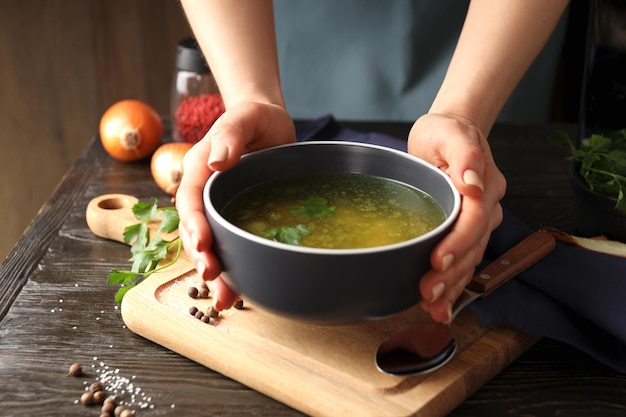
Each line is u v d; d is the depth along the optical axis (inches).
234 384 29.1
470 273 28.8
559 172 43.6
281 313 27.5
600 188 34.4
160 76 71.6
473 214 27.5
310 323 27.7
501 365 29.7
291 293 26.6
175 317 30.6
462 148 29.0
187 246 28.8
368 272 26.0
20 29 68.9
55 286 34.1
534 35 34.4
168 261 34.4
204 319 30.3
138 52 70.5
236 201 29.9
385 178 31.2
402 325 30.3
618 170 34.5
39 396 28.4
